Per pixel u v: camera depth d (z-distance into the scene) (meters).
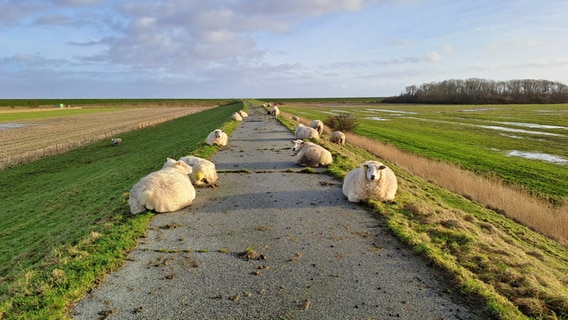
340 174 15.35
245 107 74.44
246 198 12.59
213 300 6.55
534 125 57.97
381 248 8.64
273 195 12.89
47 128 62.31
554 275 8.39
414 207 11.10
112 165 28.80
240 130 33.34
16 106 143.62
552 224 15.02
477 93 170.12
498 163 28.64
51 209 17.89
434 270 7.57
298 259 8.12
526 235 13.13
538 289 6.59
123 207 11.95
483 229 11.41
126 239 9.09
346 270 7.59
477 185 20.30
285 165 17.78
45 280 7.18
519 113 85.38
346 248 8.65
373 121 69.19
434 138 43.91
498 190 19.44
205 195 13.00
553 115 77.25
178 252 8.54
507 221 15.09
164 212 11.19
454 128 55.66
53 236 12.66
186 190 11.70
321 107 137.88
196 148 23.09
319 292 6.76
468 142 40.50
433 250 8.18
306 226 10.04
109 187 19.69
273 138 27.59
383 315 6.05
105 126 64.69
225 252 8.52
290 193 13.12
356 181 11.93
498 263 7.75
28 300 6.52
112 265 7.83
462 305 6.31
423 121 68.62
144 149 36.66
